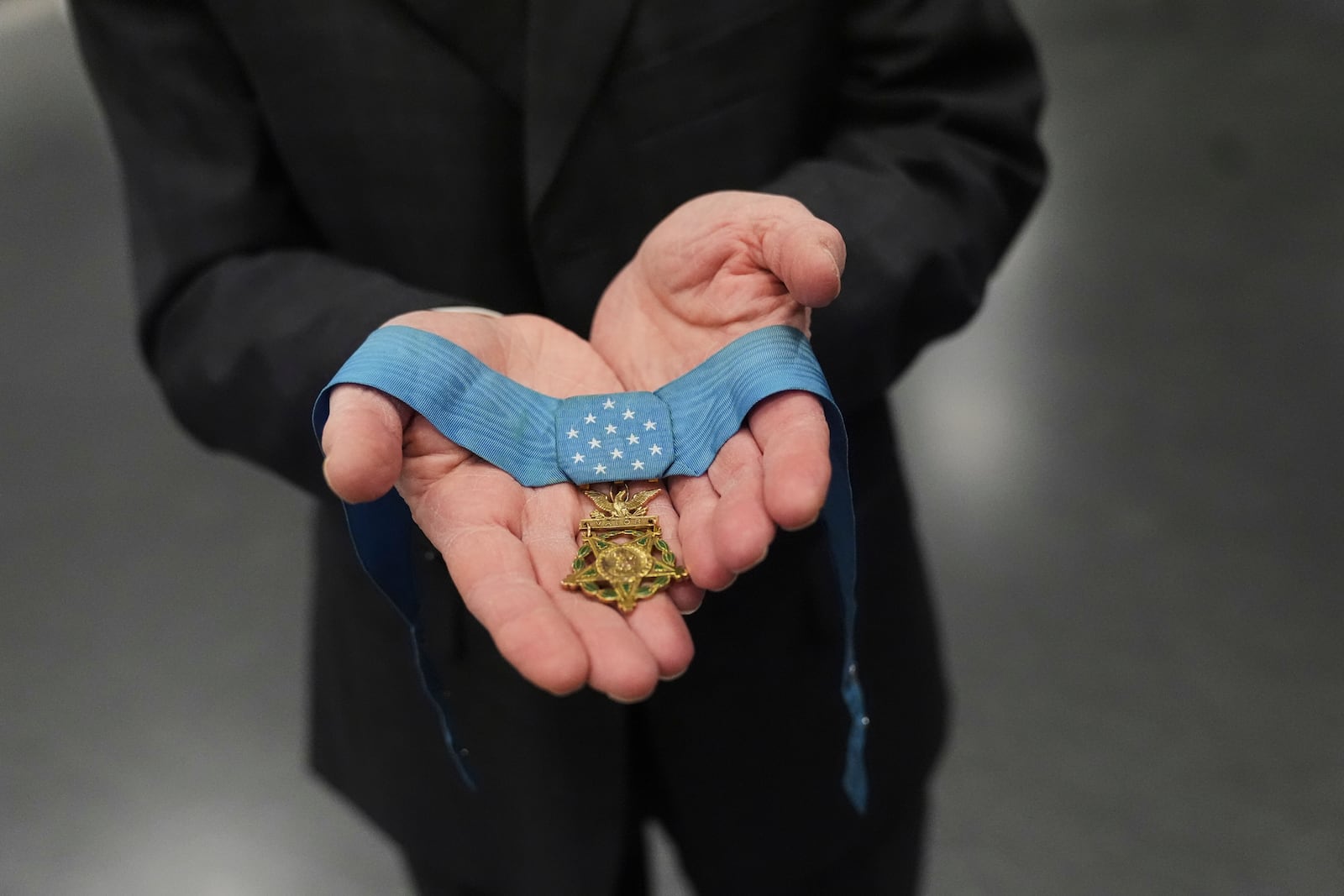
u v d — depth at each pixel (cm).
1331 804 106
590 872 67
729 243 54
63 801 119
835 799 69
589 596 52
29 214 238
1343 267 179
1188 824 106
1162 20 274
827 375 59
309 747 78
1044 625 128
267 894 109
